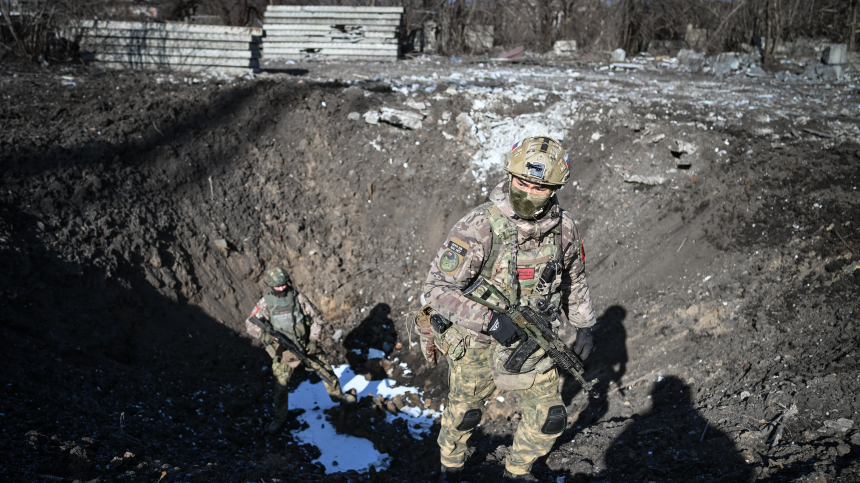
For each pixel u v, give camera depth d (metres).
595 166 6.86
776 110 7.44
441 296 2.58
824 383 3.21
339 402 5.21
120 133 6.54
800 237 4.81
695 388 3.88
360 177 7.40
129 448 3.31
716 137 6.34
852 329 3.64
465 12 15.73
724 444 3.11
